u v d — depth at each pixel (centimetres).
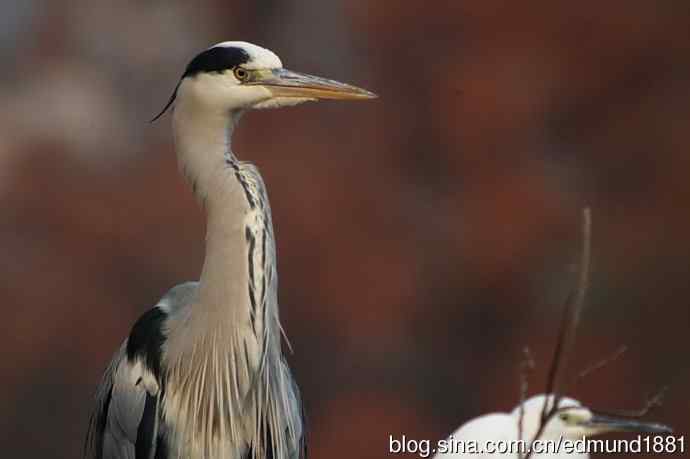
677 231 2350
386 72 2538
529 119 2412
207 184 548
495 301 2188
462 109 2398
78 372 1970
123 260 2080
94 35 2711
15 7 2755
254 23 2750
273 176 2227
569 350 488
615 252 2275
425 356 2108
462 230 2256
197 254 2106
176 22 2758
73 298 2017
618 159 2477
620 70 2508
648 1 2586
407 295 2119
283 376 576
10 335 1969
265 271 547
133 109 2623
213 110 547
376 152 2392
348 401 1995
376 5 2573
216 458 563
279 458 574
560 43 2520
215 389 557
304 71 2666
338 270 2102
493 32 2514
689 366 2141
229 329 549
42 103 2541
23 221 2152
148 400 564
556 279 2212
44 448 1917
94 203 2156
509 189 2297
